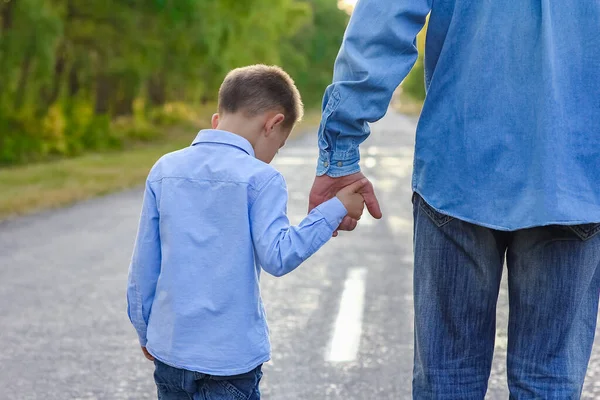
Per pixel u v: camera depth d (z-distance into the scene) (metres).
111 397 4.95
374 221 12.91
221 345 2.85
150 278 2.99
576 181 2.61
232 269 2.86
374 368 5.50
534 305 2.80
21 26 24.69
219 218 2.88
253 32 54.69
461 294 2.86
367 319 6.79
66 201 15.89
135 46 31.84
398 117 94.75
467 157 2.74
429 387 2.93
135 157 29.20
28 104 29.22
